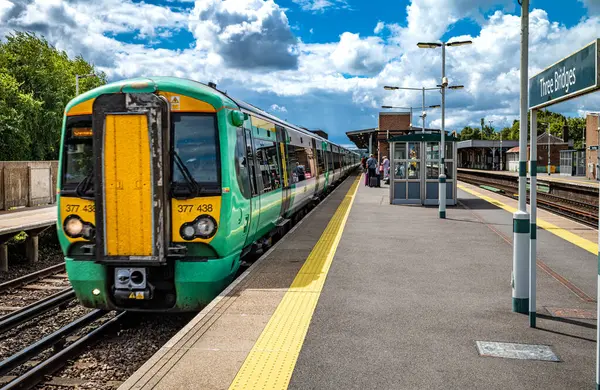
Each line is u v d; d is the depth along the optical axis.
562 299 6.71
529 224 6.13
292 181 13.45
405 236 11.80
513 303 6.21
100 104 6.54
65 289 9.99
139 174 6.54
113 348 6.71
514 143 89.94
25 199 19.58
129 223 6.58
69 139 7.05
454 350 5.00
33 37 44.81
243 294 6.89
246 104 9.98
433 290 7.18
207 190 6.83
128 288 6.73
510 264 8.86
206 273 6.85
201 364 4.66
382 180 36.44
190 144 6.91
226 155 6.98
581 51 4.20
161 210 6.56
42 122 40.00
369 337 5.34
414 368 4.59
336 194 24.89
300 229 12.94
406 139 18.89
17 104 36.69
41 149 39.09
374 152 58.06
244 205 7.82
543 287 7.31
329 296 6.84
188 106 6.95
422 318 5.96
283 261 9.03
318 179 19.61
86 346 6.70
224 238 6.91
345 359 4.78
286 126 13.94
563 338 5.32
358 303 6.53
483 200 20.88
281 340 5.25
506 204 19.23
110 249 6.63
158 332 7.26
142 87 6.91
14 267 13.52
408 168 18.98
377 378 4.39
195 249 6.86
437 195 18.84
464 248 10.33
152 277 6.93
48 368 5.91
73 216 6.91
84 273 6.93
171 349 5.00
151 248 6.56
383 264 8.83
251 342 5.18
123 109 6.51
